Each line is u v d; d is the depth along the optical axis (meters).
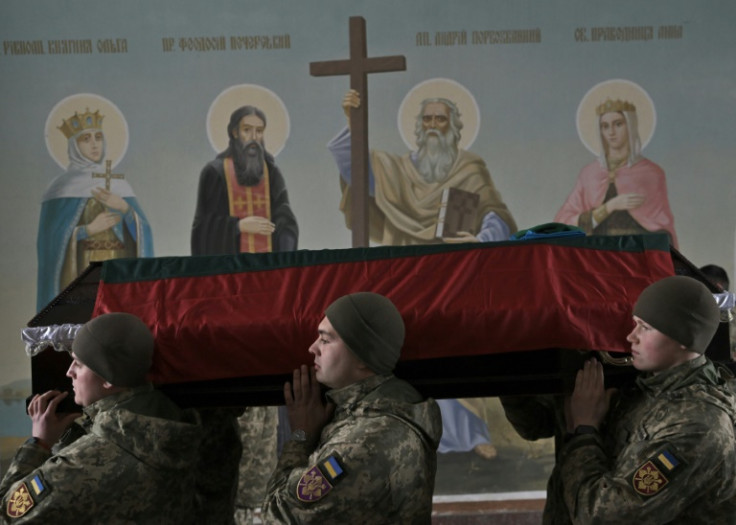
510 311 2.07
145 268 2.20
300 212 5.97
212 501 2.45
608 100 5.96
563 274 2.14
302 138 5.96
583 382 2.04
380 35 5.93
